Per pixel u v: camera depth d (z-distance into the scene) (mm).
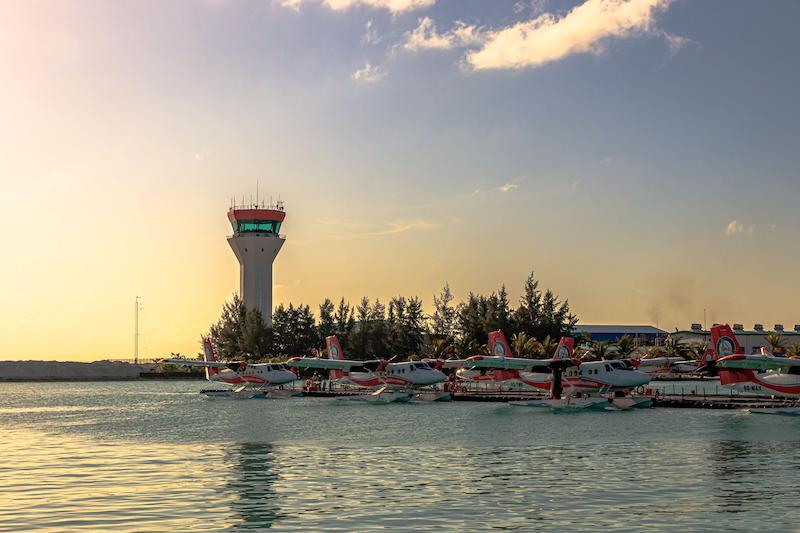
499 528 27016
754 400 83938
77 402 110250
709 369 74188
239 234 190625
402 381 98562
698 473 38062
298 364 102375
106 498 32750
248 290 191250
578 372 83000
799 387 69188
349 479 37188
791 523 27516
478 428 61844
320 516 29047
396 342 175750
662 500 31531
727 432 56844
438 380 98188
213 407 94625
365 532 26594
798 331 186500
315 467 41250
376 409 86625
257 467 41438
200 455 46719
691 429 59250
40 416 82062
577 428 60812
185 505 31203
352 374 104500
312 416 76875
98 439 56969
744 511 29406
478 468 40344
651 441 51469
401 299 179875
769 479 36250
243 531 26781
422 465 41594
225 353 196500
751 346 171875
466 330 171500
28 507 30953
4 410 93062
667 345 166125
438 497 32469
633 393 93562
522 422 67000
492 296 170625
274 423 68750
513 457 44406
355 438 55250
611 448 47969
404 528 27109
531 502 31297
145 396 127188
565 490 33844
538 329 167000
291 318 191125
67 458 46000
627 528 26922
